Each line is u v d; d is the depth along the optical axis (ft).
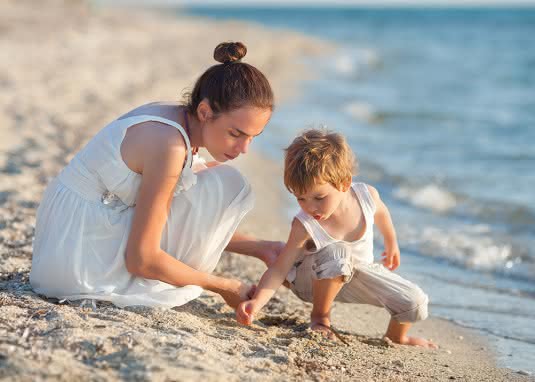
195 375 9.26
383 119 50.72
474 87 75.00
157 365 9.37
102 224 11.89
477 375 12.17
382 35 195.11
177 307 12.92
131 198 11.95
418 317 13.03
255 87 11.25
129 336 10.26
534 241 21.91
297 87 67.15
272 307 14.71
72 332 10.21
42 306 11.61
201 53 81.41
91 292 11.85
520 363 13.05
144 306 11.94
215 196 12.20
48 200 12.31
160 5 346.74
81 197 11.97
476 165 34.14
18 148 28.30
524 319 15.72
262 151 36.24
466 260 20.15
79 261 11.86
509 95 67.62
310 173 12.04
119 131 11.64
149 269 11.75
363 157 35.53
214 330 11.95
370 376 11.09
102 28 107.45
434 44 155.12
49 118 35.63
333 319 14.79
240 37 124.67
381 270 13.12
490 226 23.77
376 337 13.87
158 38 104.88
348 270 12.54
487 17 383.65
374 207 13.14
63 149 28.48
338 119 48.91
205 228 12.23
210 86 11.35
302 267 13.12
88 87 48.57
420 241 21.85
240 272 16.72
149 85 52.11
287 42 128.57
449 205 26.40
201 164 13.26
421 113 53.83
